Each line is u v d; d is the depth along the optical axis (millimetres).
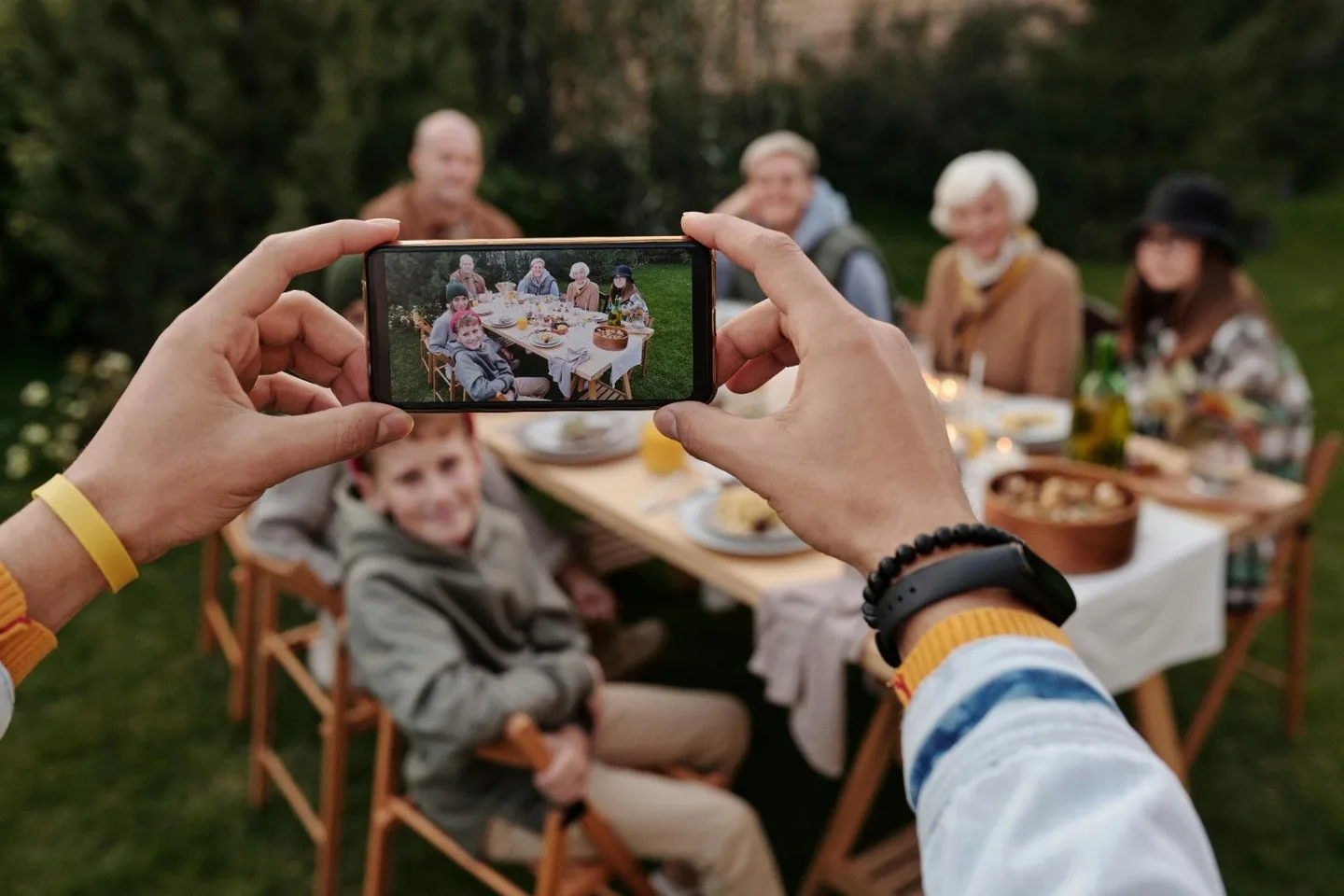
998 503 1842
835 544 644
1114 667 1778
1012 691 507
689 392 870
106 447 646
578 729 1815
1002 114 8883
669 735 2078
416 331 863
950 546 584
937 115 9062
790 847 2477
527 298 863
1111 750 477
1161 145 8234
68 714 2984
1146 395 2793
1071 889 424
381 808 2010
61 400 5055
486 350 867
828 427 653
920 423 651
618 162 6242
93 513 622
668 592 3652
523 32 6000
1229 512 2059
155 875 2406
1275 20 8672
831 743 1781
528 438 2584
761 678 3145
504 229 3967
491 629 1953
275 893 2352
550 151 6309
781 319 854
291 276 742
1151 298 2879
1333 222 9109
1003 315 3314
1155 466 2271
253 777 2609
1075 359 3271
